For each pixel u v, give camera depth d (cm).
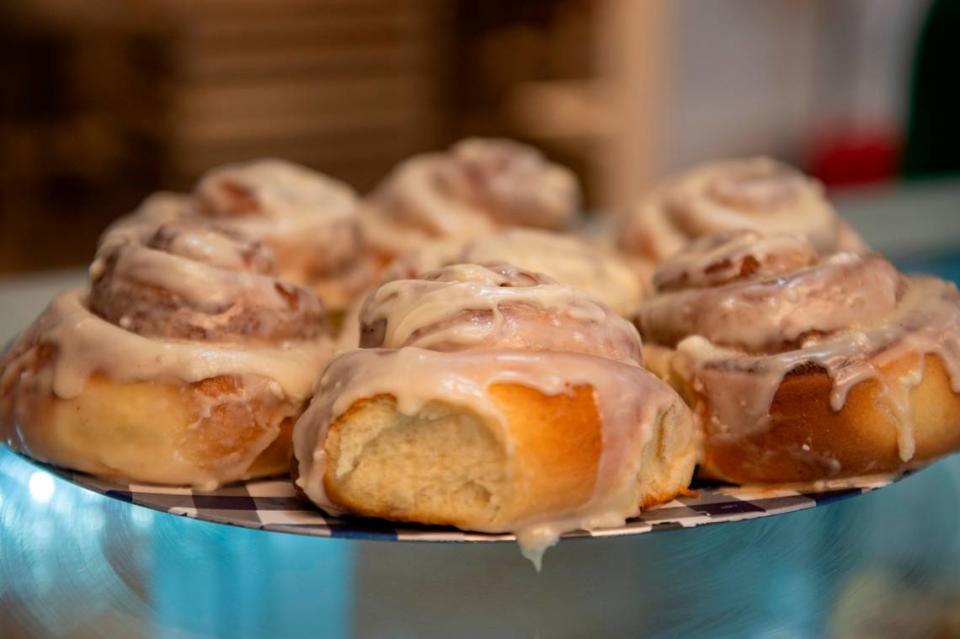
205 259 58
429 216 73
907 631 51
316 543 55
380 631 51
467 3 118
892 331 56
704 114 150
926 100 120
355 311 64
